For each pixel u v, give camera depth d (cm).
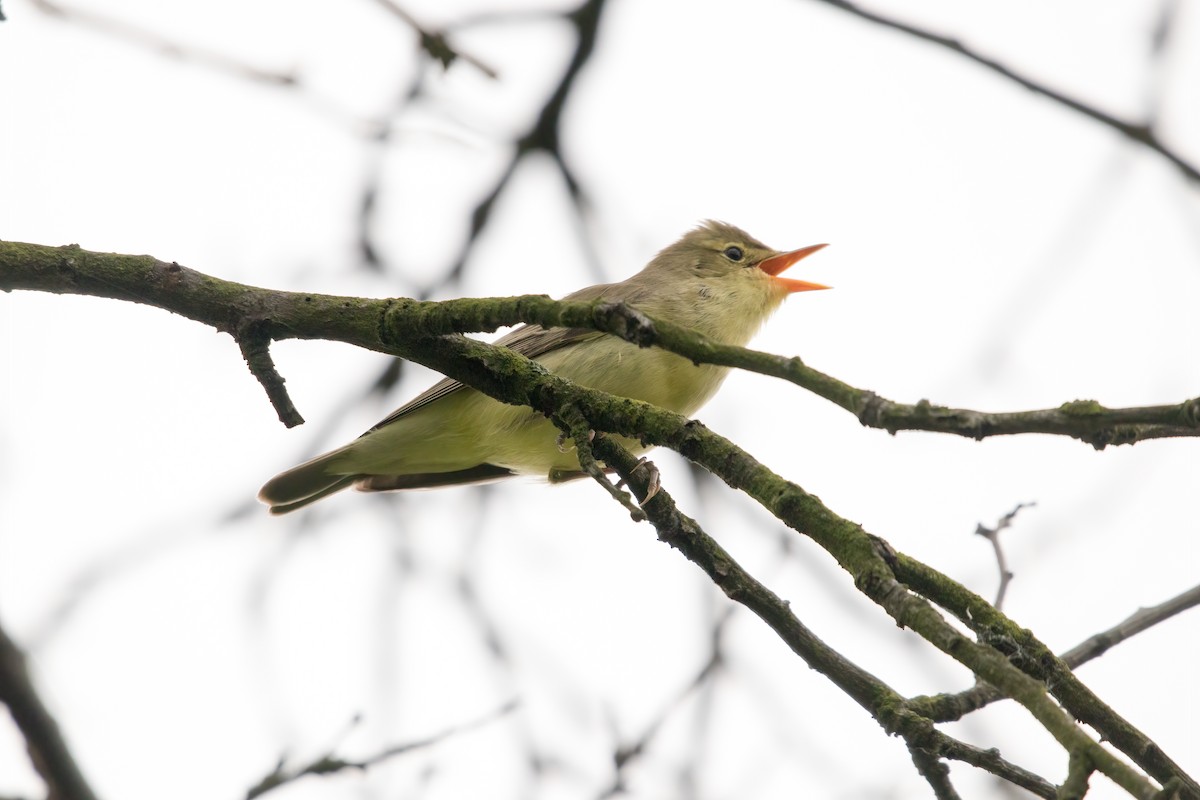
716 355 592
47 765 710
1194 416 493
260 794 845
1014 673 510
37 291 771
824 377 562
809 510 612
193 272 770
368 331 733
